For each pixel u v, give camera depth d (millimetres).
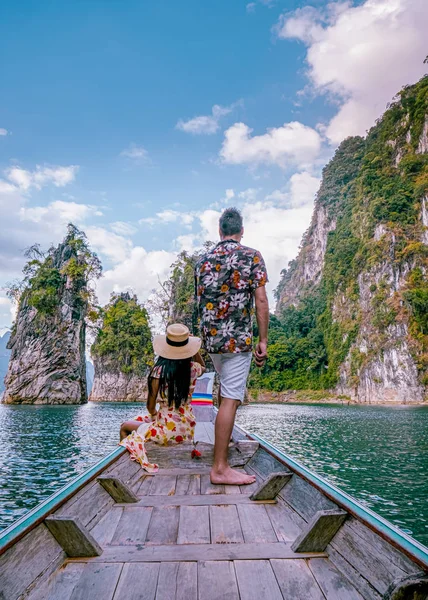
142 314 67500
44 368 47219
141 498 2381
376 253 74938
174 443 3205
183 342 3203
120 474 2691
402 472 11289
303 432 22625
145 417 3617
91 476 2223
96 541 1734
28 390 47062
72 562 1592
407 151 85250
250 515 2096
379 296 71000
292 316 93188
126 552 1668
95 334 53719
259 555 1644
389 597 1187
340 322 78875
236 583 1452
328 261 88625
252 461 3154
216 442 2676
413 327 66375
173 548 1706
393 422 29656
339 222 96750
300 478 2217
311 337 85250
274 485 2312
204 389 6609
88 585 1432
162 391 3227
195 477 2844
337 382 75875
